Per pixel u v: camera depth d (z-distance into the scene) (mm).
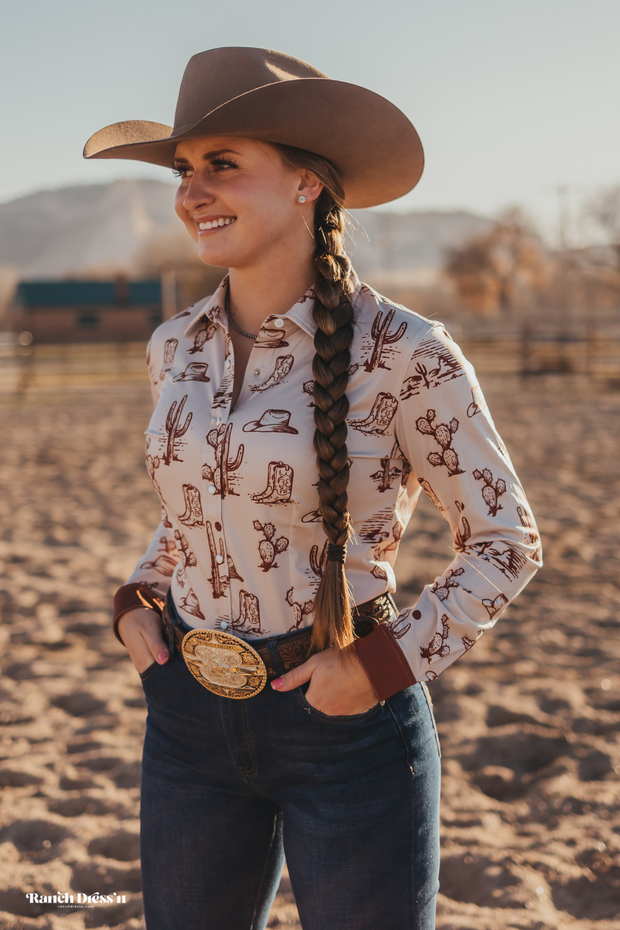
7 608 4617
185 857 1316
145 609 1442
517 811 2689
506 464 1224
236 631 1279
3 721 3301
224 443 1218
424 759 1251
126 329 49781
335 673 1182
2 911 2207
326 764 1220
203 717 1289
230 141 1237
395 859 1200
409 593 4777
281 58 1322
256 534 1228
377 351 1211
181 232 70500
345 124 1255
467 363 1224
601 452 9719
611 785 2811
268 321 1234
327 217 1301
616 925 2129
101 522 6723
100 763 2977
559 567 5371
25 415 13773
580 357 19531
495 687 3607
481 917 2152
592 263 61500
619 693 3498
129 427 12305
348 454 1208
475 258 64500
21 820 2602
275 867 1400
